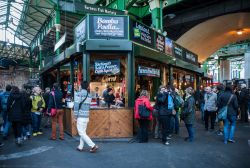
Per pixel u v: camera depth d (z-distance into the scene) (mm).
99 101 10828
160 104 8062
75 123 9195
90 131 8820
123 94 11258
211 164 5938
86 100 6945
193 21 22188
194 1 20375
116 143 8148
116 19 9969
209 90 10789
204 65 45125
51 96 8523
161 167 5691
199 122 13562
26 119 8422
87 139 6891
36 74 34031
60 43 12242
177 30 23766
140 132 8461
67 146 7652
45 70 18297
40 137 9094
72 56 11188
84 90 6957
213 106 10555
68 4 17922
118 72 10008
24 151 7062
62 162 6020
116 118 8969
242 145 7930
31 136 9289
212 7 20719
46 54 27500
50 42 25578
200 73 20609
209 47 30297
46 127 11414
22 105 7766
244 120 13516
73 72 11992
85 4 14102
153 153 6891
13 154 6754
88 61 9641
